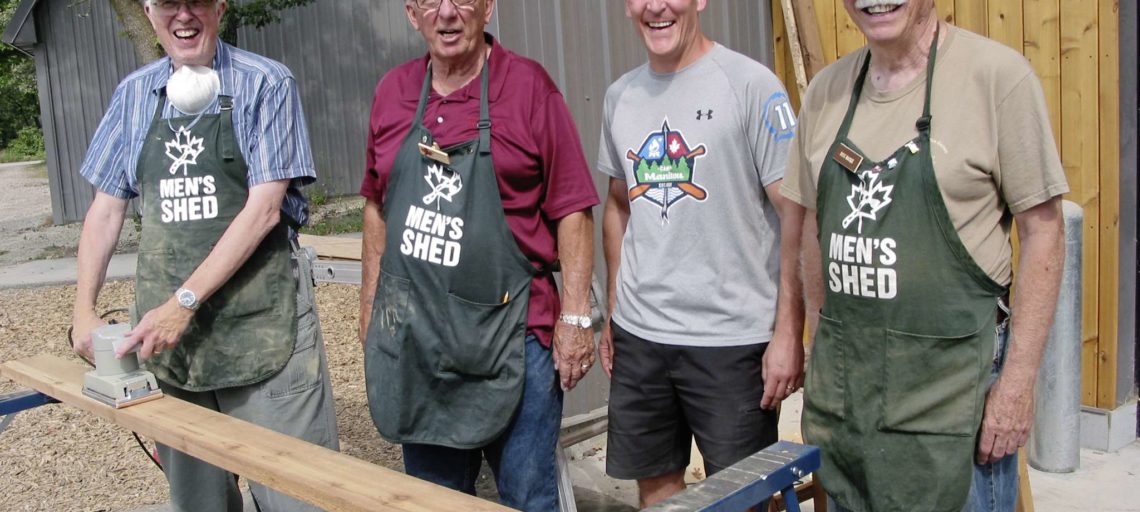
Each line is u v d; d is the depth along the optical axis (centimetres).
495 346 243
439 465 266
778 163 236
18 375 285
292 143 272
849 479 211
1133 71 362
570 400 379
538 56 361
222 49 270
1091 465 372
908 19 189
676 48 241
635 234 256
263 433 219
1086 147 368
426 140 243
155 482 417
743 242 243
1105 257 370
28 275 995
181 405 245
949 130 188
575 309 250
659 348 252
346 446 446
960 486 196
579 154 248
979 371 192
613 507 359
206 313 271
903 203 191
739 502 159
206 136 264
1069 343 357
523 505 257
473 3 235
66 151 1462
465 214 239
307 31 1381
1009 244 199
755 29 442
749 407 247
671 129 245
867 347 200
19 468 440
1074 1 363
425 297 244
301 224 288
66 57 1431
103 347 249
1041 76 376
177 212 267
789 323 236
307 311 288
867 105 202
